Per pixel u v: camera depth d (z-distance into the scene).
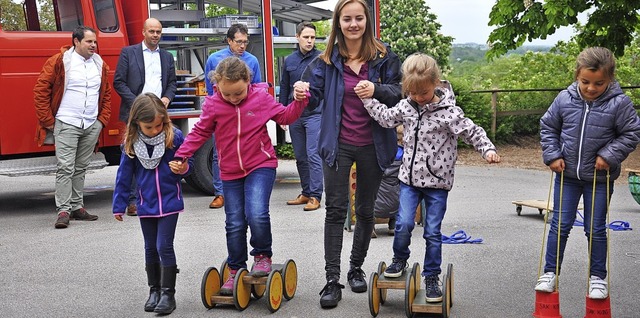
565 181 5.16
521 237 7.55
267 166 5.30
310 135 9.04
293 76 9.12
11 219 8.98
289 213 8.86
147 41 9.15
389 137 5.30
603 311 4.83
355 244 5.62
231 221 5.35
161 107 5.09
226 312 5.27
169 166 5.13
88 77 8.62
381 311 5.21
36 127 9.14
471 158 14.87
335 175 5.32
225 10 11.16
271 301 5.18
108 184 12.01
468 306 5.29
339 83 5.27
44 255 7.05
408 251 5.21
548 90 17.02
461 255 6.78
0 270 6.54
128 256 6.95
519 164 14.17
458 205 9.59
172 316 5.20
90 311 5.36
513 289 5.70
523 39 13.84
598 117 4.96
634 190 9.27
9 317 5.26
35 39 9.10
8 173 8.87
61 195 8.41
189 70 11.23
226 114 5.21
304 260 6.62
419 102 5.00
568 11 12.70
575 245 7.19
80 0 9.44
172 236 5.24
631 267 6.35
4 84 8.95
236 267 5.41
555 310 4.93
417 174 5.06
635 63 21.08
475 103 16.28
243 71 5.10
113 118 9.64
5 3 8.98
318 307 5.32
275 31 11.05
